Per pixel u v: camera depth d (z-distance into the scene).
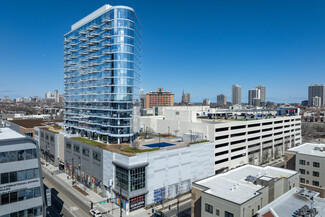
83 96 95.25
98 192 70.75
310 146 78.44
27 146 44.09
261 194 40.97
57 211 59.19
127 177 58.50
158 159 64.19
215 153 84.25
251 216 38.19
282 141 123.75
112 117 78.19
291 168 70.19
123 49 78.12
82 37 96.44
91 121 89.00
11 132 52.94
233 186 44.81
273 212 35.94
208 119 111.81
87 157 76.12
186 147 71.25
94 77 87.75
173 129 100.06
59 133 96.62
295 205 39.72
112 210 60.00
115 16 78.50
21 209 43.00
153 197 63.28
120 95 77.81
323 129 196.62
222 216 38.41
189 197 68.31
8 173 41.94
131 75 79.62
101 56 83.56
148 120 113.69
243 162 97.75
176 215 57.28
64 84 112.50
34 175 44.69
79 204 63.47
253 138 103.50
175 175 68.31
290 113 148.88
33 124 133.25
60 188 75.44
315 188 63.62
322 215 36.12
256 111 131.00
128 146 72.06
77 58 100.38
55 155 98.81
